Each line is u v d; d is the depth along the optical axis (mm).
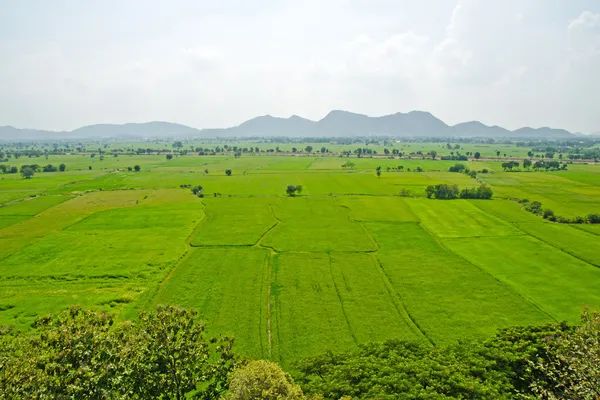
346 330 51781
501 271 71000
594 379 27281
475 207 123500
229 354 35688
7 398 23422
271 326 52938
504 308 57188
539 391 31047
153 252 81375
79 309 32438
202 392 33750
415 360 37406
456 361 35875
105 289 63969
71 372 25406
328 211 119438
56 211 120375
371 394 30891
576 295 61031
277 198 141000
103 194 150375
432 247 84375
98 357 27703
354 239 90438
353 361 37031
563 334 36844
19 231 97250
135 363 29219
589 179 179875
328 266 73812
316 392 31750
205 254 80750
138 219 109812
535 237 91938
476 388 30594
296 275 69562
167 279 68062
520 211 117812
